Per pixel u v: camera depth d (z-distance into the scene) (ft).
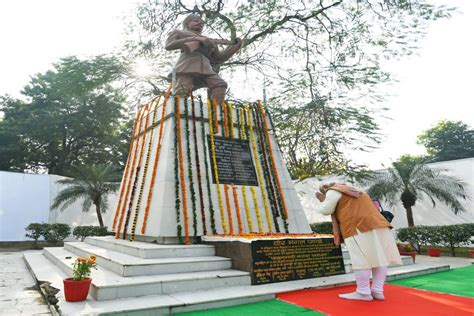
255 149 26.99
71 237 56.95
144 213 23.02
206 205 22.71
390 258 13.04
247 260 16.47
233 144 26.14
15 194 54.44
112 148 92.89
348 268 19.26
